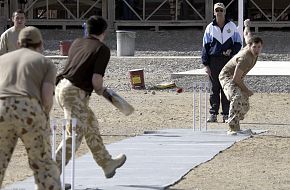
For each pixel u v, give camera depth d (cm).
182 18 7488
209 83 3319
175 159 2248
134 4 7469
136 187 1855
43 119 1509
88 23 1841
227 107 3128
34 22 7394
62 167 1711
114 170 1883
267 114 3416
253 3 7250
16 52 1543
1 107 1494
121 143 2580
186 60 5669
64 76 1828
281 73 4475
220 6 3062
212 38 3080
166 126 3048
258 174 2038
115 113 3431
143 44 6869
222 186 1883
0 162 1520
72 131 1728
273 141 2609
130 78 4631
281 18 7300
